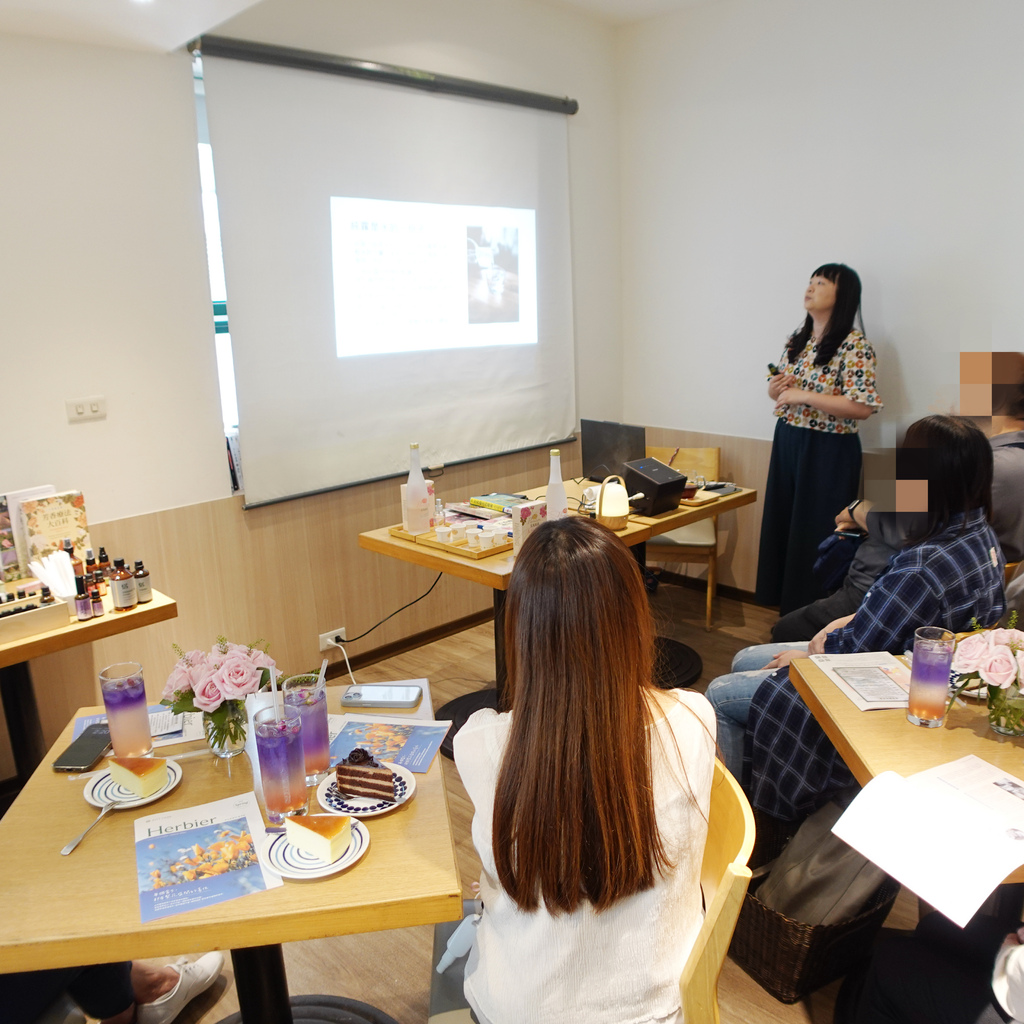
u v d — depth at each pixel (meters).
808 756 2.03
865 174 3.57
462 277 3.75
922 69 3.33
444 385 3.77
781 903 1.82
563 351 4.30
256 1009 1.48
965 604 1.85
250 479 3.17
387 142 3.38
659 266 4.43
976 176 3.26
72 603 2.37
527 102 3.86
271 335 3.15
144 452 2.92
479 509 3.10
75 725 1.66
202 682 1.42
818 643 2.25
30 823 1.33
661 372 4.54
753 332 4.10
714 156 4.07
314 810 1.34
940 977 1.38
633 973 1.01
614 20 4.22
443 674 3.56
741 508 4.28
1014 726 1.53
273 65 2.99
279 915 1.11
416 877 1.18
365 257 3.38
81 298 2.71
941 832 1.27
